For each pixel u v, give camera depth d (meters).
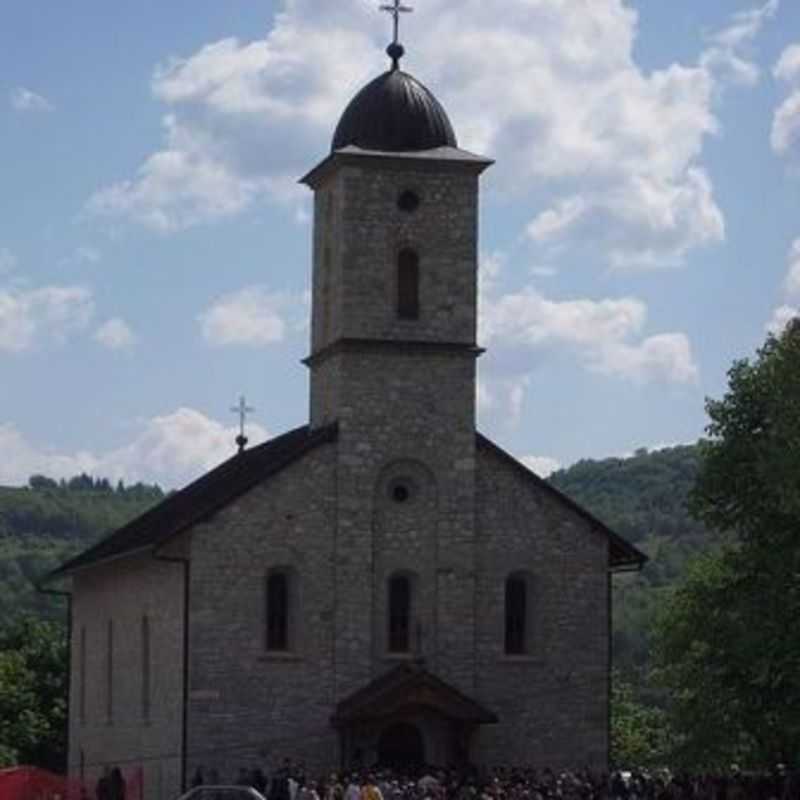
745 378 72.56
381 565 74.69
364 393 75.12
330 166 77.12
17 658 118.81
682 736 81.69
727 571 76.50
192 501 83.00
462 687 75.00
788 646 66.94
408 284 76.06
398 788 67.31
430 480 75.44
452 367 75.88
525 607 76.25
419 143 76.56
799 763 70.19
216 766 72.62
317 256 79.12
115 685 84.75
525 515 76.31
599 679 76.44
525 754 75.44
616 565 77.75
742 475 71.31
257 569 73.44
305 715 73.38
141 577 80.56
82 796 78.38
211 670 72.81
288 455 74.06
